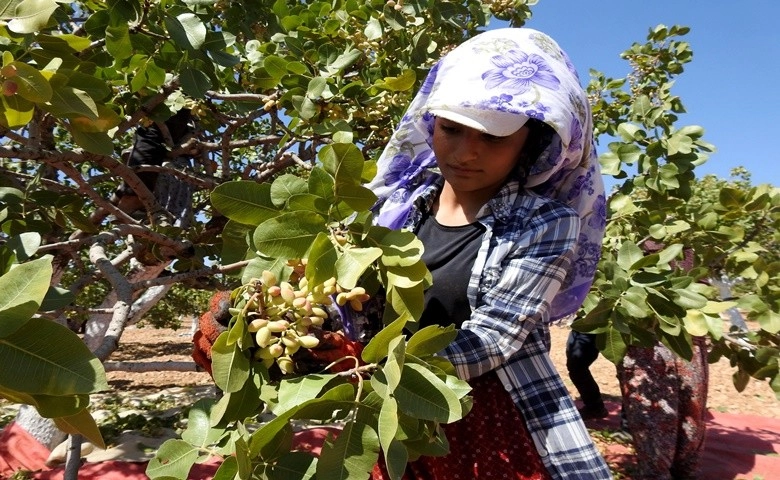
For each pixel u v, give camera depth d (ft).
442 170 5.30
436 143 5.25
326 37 9.95
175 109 11.49
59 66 4.92
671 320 8.59
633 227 12.38
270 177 12.32
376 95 9.71
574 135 5.23
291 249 4.11
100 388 2.93
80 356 2.96
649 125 11.64
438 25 10.88
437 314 5.33
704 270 10.05
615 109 16.65
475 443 5.20
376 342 3.60
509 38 5.20
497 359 4.71
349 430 3.48
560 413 5.17
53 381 2.89
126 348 45.70
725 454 16.26
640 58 16.72
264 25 11.12
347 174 4.06
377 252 3.98
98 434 3.47
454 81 5.02
